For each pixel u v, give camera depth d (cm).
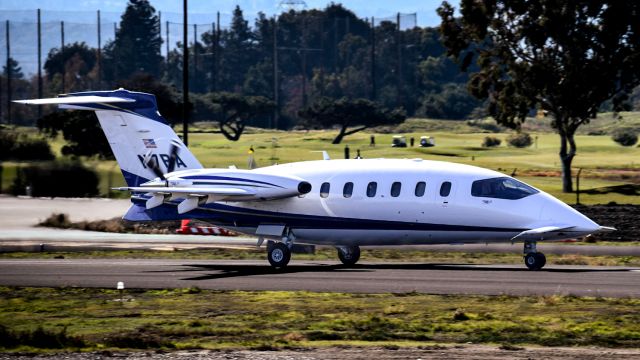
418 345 7438
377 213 12569
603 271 11706
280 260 12719
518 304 9150
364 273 11788
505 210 12131
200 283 10962
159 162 13638
